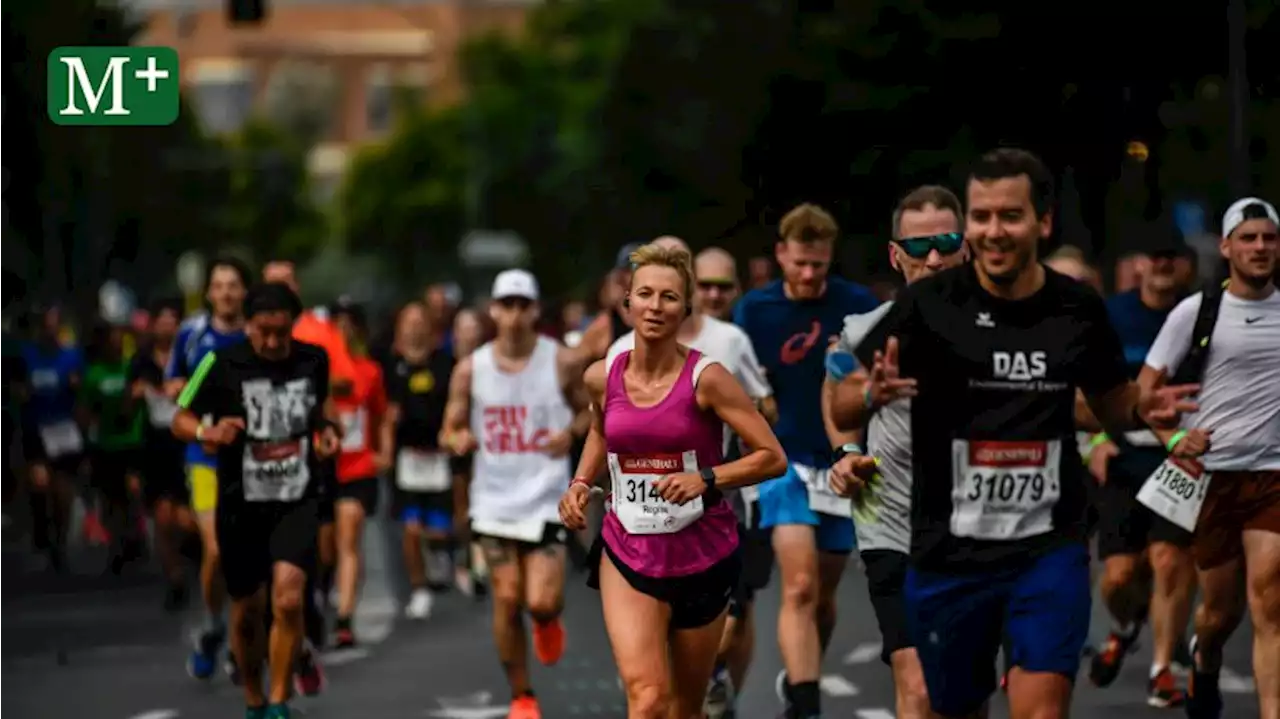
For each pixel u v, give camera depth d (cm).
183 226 18875
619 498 2141
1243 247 2611
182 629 4509
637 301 2117
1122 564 3181
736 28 8675
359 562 4134
